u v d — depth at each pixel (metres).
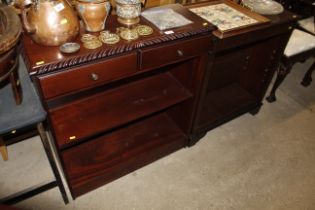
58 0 0.91
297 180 1.62
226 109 1.87
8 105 0.99
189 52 1.22
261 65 1.88
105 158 1.47
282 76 2.04
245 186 1.55
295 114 2.10
